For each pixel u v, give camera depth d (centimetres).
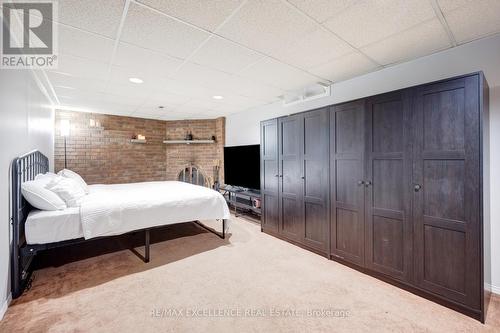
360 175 239
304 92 358
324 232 277
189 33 193
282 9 162
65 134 443
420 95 196
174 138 601
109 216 241
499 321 167
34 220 203
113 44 209
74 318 171
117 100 404
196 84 322
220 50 223
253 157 443
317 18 173
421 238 197
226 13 167
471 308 171
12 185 193
